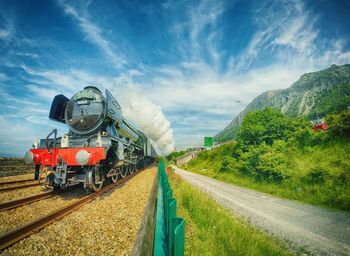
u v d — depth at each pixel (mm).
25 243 4004
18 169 14695
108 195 8352
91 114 10422
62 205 7016
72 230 4660
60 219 5336
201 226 6559
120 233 4609
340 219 8945
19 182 11086
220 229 5840
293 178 15695
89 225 4980
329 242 6645
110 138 9859
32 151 9055
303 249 6004
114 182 11125
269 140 22703
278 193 14914
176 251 1672
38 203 7027
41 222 4797
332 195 11789
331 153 16359
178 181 14945
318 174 14133
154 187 8852
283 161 17562
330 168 13914
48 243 4062
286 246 6250
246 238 5441
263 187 17266
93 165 8711
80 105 10656
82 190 9508
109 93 11562
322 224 8328
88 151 8523
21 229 4230
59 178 8492
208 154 57531
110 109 11281
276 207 11031
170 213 2566
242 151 24547
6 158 13734
